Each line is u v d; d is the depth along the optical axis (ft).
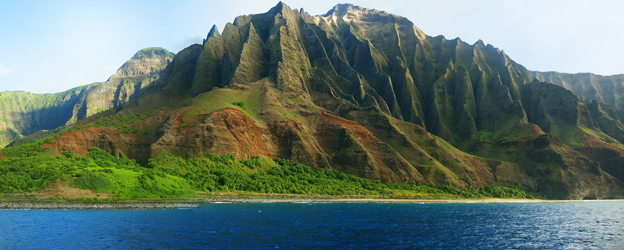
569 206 389.60
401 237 184.75
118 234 170.09
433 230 207.31
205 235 172.55
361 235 185.78
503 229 217.77
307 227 200.75
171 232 176.76
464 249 164.55
